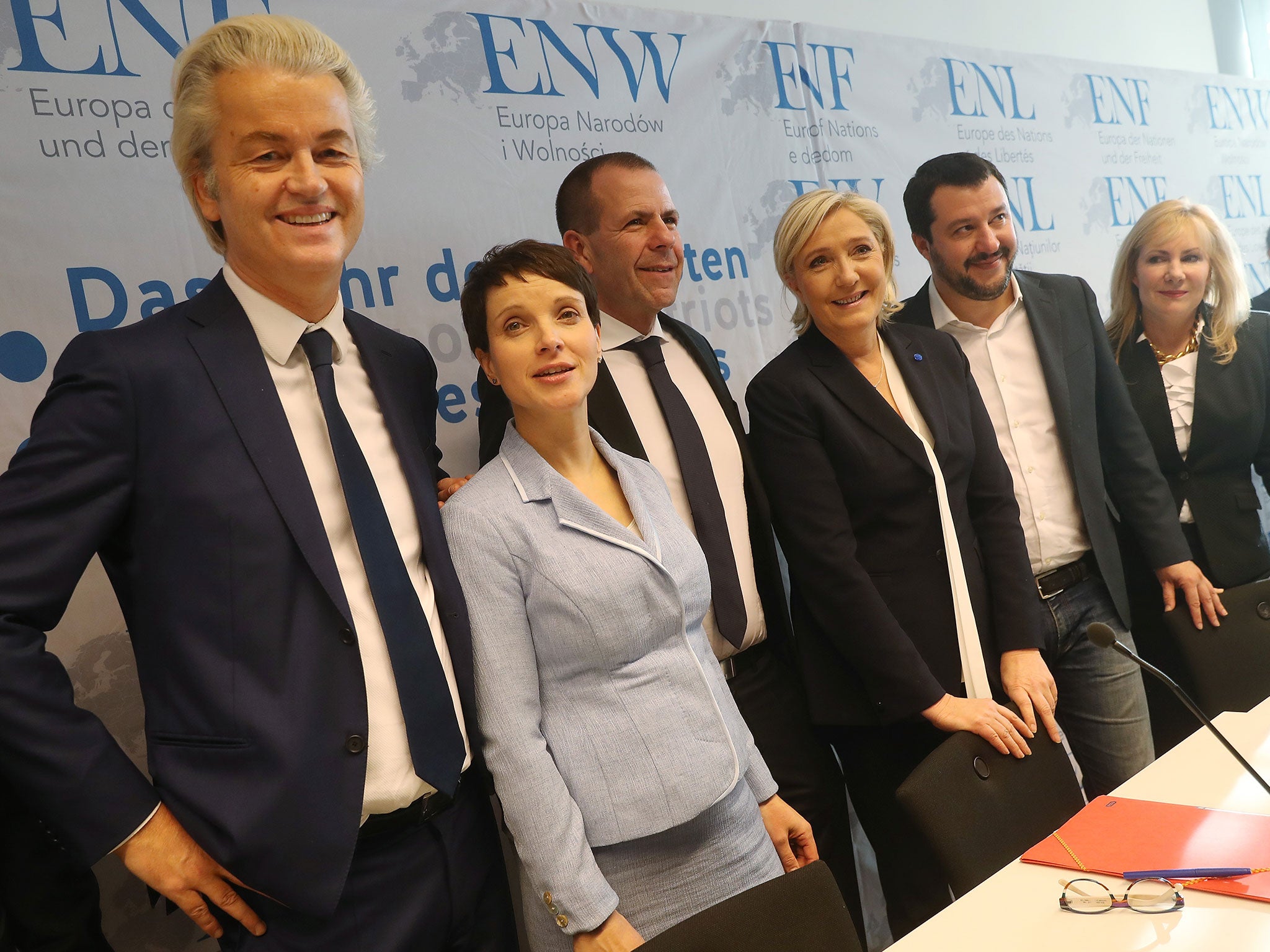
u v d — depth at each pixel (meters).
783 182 2.82
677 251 2.20
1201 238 2.82
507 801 1.48
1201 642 2.11
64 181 1.87
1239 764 1.57
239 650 1.36
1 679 1.24
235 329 1.46
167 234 1.97
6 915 1.40
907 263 3.09
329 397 1.47
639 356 2.15
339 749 1.38
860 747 2.21
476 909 1.58
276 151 1.40
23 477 1.30
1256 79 4.28
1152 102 3.81
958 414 2.24
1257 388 2.87
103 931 1.81
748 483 2.16
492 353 1.63
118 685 1.89
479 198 2.31
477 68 2.32
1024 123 3.39
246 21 1.44
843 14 3.24
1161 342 2.96
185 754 1.36
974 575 2.17
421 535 1.53
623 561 1.54
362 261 2.16
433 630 1.52
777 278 2.80
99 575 1.88
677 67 2.64
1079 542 2.51
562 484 1.57
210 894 1.36
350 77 1.50
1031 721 1.93
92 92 1.90
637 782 1.50
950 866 1.50
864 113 3.00
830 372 2.18
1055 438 2.52
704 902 1.54
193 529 1.36
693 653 1.59
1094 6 4.06
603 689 1.53
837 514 2.11
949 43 3.22
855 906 2.26
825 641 2.16
